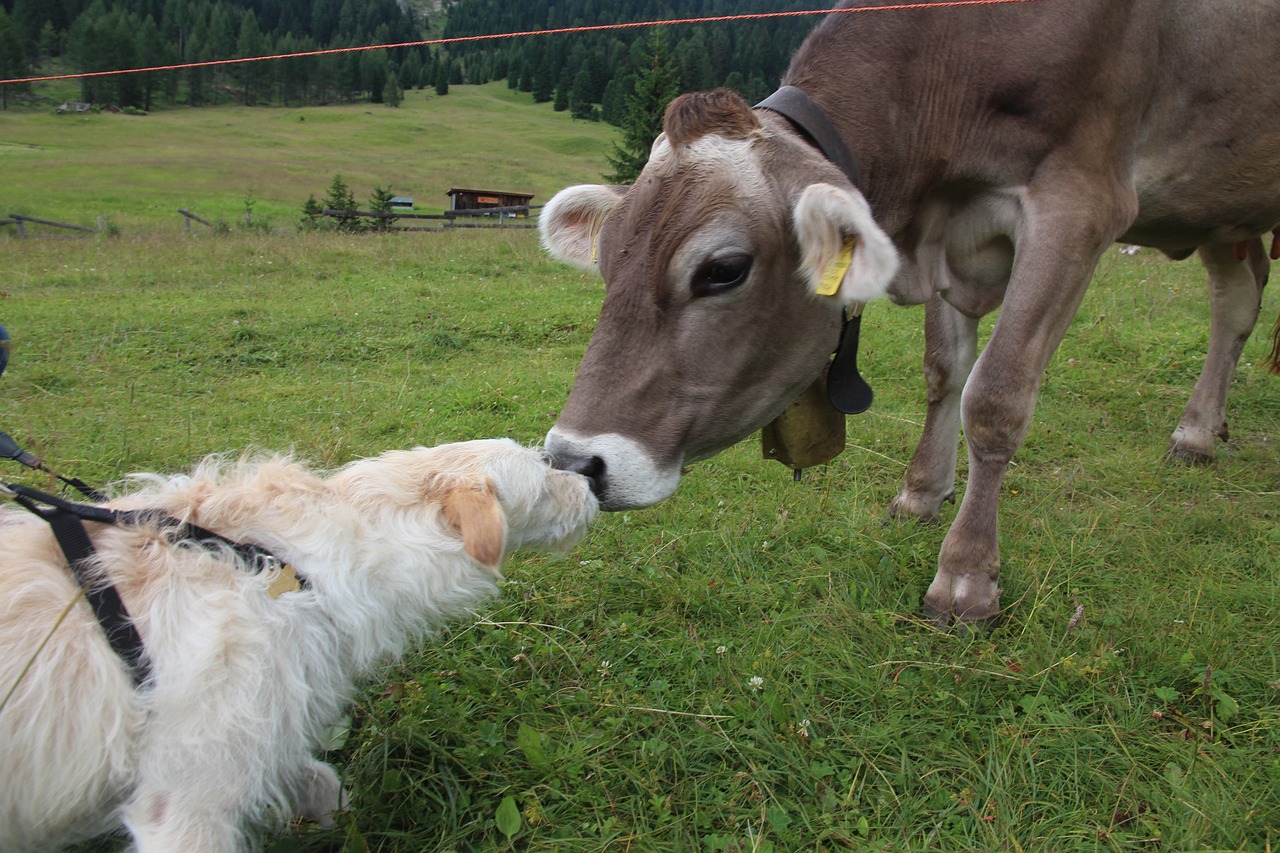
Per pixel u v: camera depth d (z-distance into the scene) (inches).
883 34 60.7
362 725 53.2
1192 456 87.5
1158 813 46.5
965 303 67.9
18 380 115.3
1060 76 59.1
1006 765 48.9
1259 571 67.8
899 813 47.1
